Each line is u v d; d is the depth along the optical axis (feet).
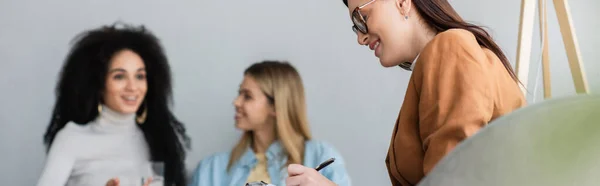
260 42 9.98
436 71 3.31
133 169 9.59
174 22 9.86
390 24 3.86
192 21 9.89
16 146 9.42
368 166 10.02
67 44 9.61
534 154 1.13
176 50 9.86
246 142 9.78
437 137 3.15
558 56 9.68
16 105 9.46
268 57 9.97
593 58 9.86
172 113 9.80
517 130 1.16
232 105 9.87
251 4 10.00
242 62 9.94
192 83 9.86
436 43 3.38
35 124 9.48
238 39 9.95
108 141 9.60
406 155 3.51
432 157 3.15
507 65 3.62
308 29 10.07
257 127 9.79
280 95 9.82
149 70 9.78
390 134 10.10
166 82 9.79
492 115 3.24
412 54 3.88
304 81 9.98
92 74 9.62
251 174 9.68
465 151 1.22
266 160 9.71
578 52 5.61
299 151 9.75
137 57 9.74
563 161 1.10
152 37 9.80
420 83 3.43
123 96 9.66
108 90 9.64
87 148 9.53
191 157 9.78
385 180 10.05
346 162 9.95
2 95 9.44
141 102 9.73
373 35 3.96
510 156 1.15
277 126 9.77
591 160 1.08
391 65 3.93
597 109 1.08
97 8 9.71
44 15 9.58
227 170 9.70
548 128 1.13
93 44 9.64
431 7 3.80
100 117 9.61
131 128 9.67
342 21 10.13
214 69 9.90
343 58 10.10
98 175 9.50
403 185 3.62
